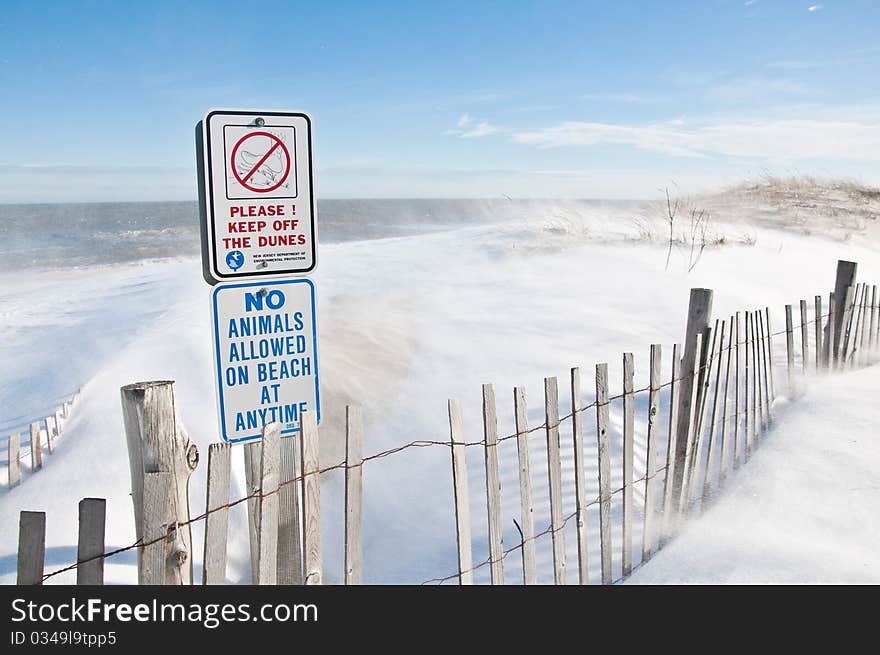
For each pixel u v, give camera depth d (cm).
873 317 774
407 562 420
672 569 343
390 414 632
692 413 396
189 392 725
